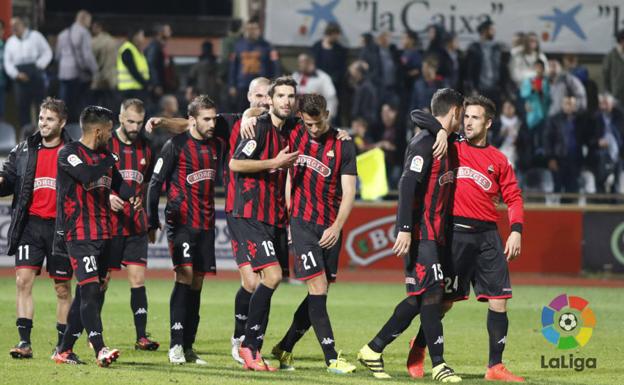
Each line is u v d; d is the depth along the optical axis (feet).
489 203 89.04
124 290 168.14
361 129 211.20
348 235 206.59
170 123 102.22
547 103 218.79
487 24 225.15
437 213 86.94
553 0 234.79
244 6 241.96
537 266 208.54
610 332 129.08
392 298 166.61
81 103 211.00
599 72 238.27
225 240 202.90
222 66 219.82
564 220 208.64
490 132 216.54
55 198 99.40
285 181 94.27
